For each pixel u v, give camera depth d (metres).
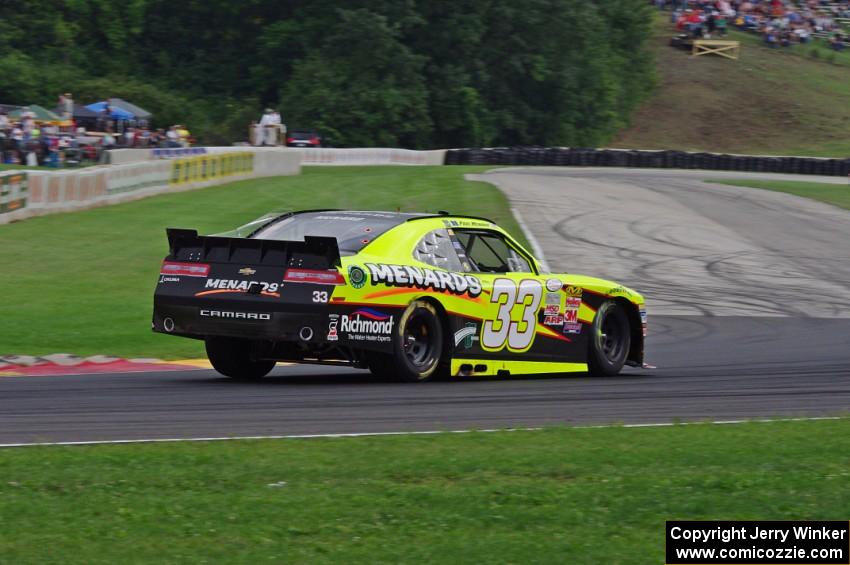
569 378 35.72
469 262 33.91
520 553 15.18
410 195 114.75
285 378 34.09
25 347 40.28
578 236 88.69
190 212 93.88
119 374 34.81
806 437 23.53
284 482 18.73
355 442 22.12
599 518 16.91
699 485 18.84
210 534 15.83
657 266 75.44
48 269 62.50
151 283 59.50
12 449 20.92
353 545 15.47
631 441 22.78
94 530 15.91
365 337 30.56
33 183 84.50
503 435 23.19
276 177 138.62
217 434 23.25
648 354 43.56
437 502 17.59
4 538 15.48
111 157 129.00
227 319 30.67
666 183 144.12
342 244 31.66
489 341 33.78
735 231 96.75
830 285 70.62
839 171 190.25
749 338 48.88
